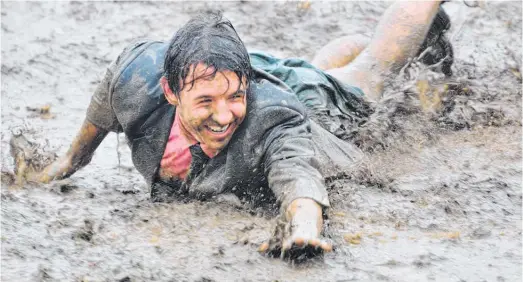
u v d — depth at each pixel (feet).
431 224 34.58
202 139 32.30
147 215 34.37
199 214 34.22
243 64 31.19
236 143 32.55
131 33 58.80
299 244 29.78
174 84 31.60
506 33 57.11
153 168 34.47
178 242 32.45
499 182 38.17
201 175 33.94
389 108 41.88
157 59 33.35
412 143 40.96
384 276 30.55
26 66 53.16
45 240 32.50
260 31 59.06
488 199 36.76
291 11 61.67
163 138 33.58
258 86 32.63
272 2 62.64
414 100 42.88
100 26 59.41
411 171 38.83
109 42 57.36
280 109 32.17
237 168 33.06
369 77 42.09
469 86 47.39
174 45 31.48
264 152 32.42
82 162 38.17
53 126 45.57
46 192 36.86
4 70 52.42
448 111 44.39
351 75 41.70
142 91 33.17
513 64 51.75
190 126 32.07
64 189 37.24
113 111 35.06
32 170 38.34
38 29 58.44
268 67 38.01
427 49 44.27
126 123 33.83
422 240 33.22
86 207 35.60
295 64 39.47
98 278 29.96
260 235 32.83
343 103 39.63
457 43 55.16
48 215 34.60
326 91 38.78
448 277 30.71
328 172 36.35
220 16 32.24
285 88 33.14
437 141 41.75
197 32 31.24
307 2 62.49
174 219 33.99
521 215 35.58
